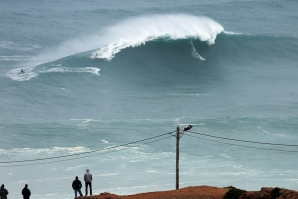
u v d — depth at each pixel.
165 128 155.50
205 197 81.81
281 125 158.75
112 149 137.00
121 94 196.00
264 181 114.75
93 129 153.38
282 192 74.75
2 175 117.81
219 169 123.00
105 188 110.12
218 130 154.75
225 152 136.00
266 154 134.62
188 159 130.00
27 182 113.88
